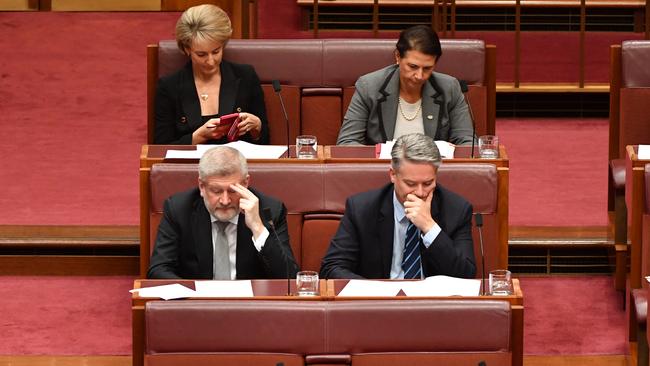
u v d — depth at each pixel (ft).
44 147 48.34
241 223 33.68
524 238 41.01
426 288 30.17
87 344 37.50
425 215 32.78
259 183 35.68
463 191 35.32
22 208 43.01
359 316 28.02
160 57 42.52
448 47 42.70
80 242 40.57
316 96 42.91
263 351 28.17
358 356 28.12
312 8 56.95
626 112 41.63
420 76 39.70
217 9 41.32
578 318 38.86
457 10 55.88
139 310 28.63
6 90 53.21
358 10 56.65
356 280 30.81
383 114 40.57
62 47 56.90
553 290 40.29
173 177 35.27
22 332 37.96
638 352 34.78
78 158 47.47
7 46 56.80
